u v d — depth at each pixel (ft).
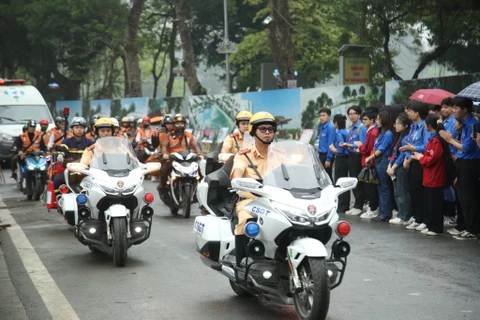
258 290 20.49
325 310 18.38
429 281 25.20
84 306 22.67
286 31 85.35
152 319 21.08
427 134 35.27
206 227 22.63
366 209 44.62
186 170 42.39
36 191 54.19
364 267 27.73
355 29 89.66
